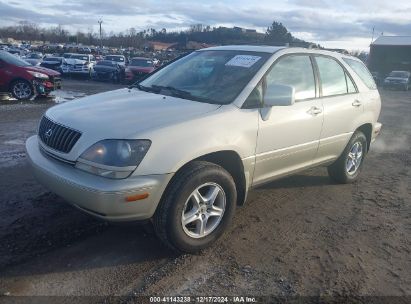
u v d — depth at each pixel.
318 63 4.97
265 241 4.02
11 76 13.46
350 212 4.89
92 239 3.83
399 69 42.53
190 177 3.43
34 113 10.68
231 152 3.81
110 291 3.11
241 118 3.84
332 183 5.91
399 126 12.25
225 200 3.79
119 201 3.13
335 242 4.09
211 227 3.77
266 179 4.33
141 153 3.21
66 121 3.58
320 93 4.89
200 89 4.22
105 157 3.18
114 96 4.27
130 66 24.53
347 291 3.28
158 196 3.31
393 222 4.67
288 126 4.30
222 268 3.50
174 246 3.53
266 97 4.03
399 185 6.07
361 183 6.06
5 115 10.08
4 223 4.03
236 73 4.26
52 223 4.08
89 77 27.02
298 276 3.45
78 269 3.36
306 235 4.21
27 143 4.07
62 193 3.34
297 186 5.69
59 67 28.58
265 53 4.49
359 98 5.52
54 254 3.55
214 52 4.86
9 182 5.14
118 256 3.58
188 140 3.42
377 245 4.08
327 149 5.09
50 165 3.46
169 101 3.96
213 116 3.68
